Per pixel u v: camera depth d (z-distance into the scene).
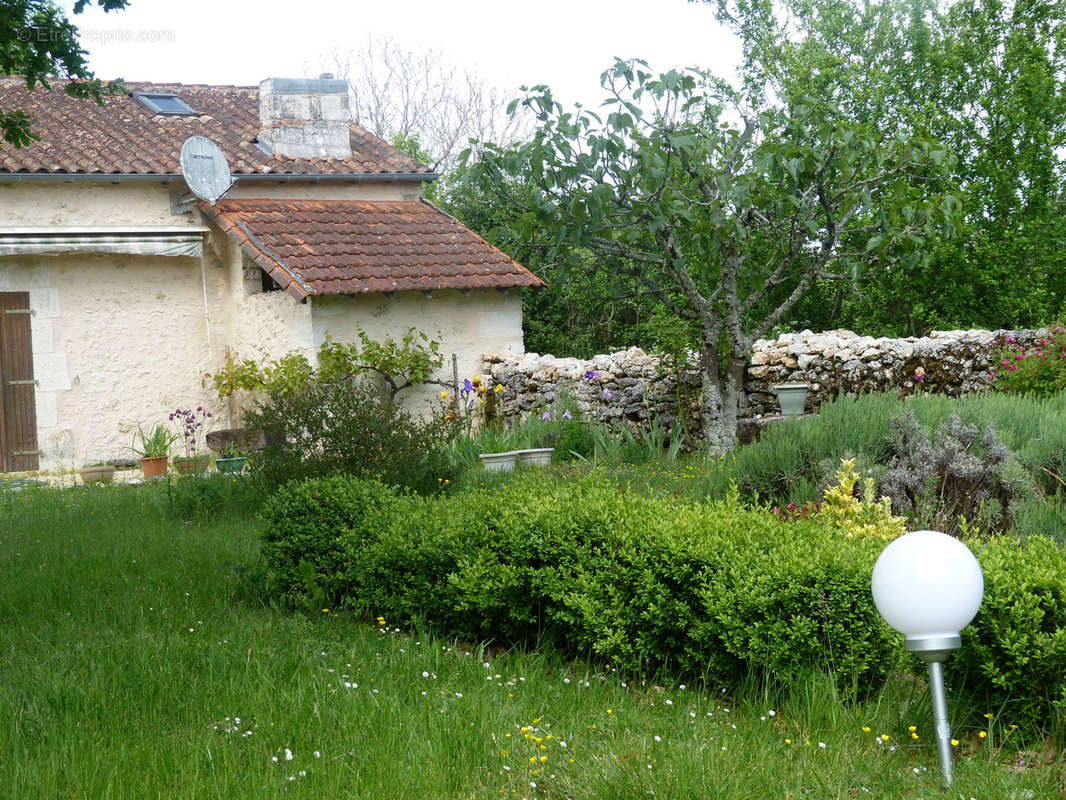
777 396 11.40
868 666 3.91
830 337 11.71
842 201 9.54
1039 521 5.29
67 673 4.35
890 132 16.88
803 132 9.22
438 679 4.37
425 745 3.50
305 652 4.68
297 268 12.93
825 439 6.80
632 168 8.91
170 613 5.52
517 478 9.00
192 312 14.84
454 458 9.64
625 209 9.24
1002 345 10.13
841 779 3.23
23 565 6.90
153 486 10.91
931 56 16.34
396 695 4.00
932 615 3.23
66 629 5.18
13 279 13.59
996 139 15.68
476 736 3.58
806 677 3.88
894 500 5.93
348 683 4.17
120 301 14.29
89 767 3.36
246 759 3.46
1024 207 15.52
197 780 3.27
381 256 13.91
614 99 8.62
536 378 13.88
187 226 14.27
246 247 13.39
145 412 14.45
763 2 19.47
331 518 5.88
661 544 4.39
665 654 4.38
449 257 14.41
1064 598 3.48
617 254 9.56
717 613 4.07
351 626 5.34
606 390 12.23
